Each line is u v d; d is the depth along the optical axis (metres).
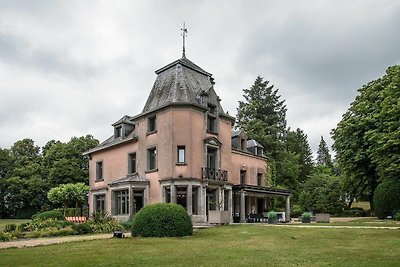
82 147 56.72
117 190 29.59
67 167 54.25
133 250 11.68
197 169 27.84
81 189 40.88
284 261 9.35
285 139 58.00
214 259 9.73
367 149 31.75
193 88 30.06
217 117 30.50
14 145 64.19
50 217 28.38
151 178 28.69
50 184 55.69
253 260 9.53
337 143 35.50
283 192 33.78
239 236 16.39
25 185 56.59
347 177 35.16
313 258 9.80
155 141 28.89
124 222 24.98
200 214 27.03
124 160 31.88
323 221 29.05
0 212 58.19
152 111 29.16
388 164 20.36
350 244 12.75
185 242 13.97
